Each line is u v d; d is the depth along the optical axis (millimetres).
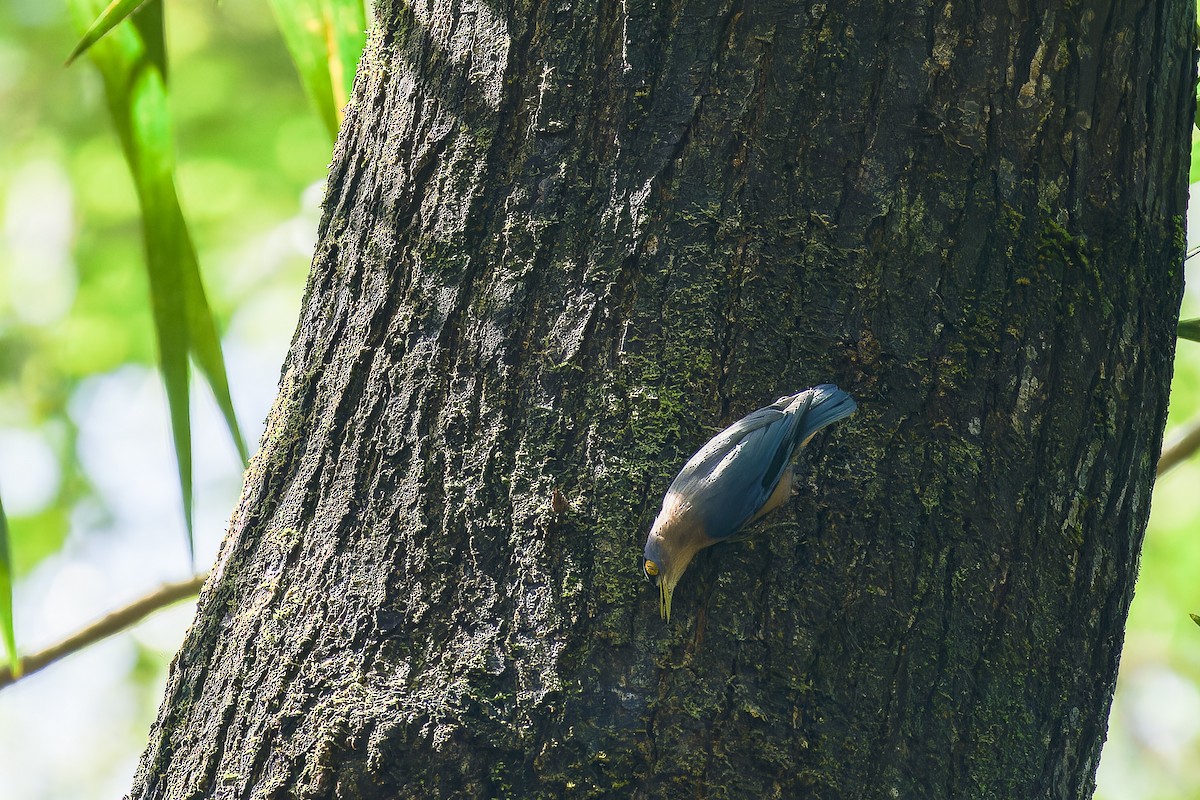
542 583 7746
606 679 7730
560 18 7805
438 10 7840
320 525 7781
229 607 7789
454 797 7719
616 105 7793
